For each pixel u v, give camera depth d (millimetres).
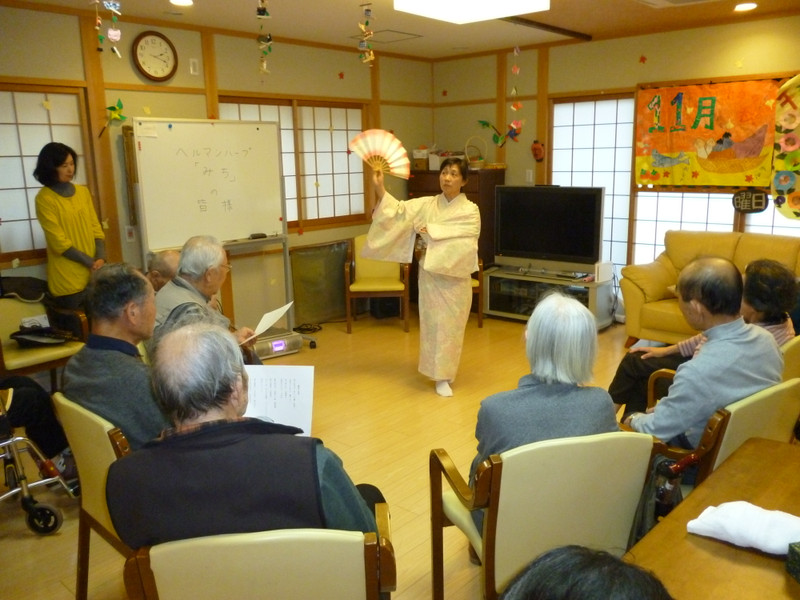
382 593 1284
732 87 4684
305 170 5637
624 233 5551
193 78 4699
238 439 1130
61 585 2229
